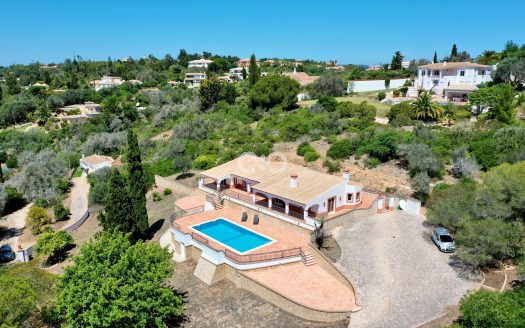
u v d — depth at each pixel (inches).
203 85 3678.6
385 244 1284.4
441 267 1132.5
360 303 976.3
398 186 1736.0
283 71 6678.2
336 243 1296.8
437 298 982.4
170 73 7298.2
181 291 1141.7
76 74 7751.0
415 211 1556.3
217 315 1011.3
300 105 3319.4
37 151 3732.8
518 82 3100.4
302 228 1378.0
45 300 945.5
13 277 968.9
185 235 1342.3
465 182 1578.5
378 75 4419.3
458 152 1793.8
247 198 1653.5
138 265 905.5
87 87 6427.2
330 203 1501.0
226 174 1809.8
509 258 1109.1
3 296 821.9
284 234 1391.5
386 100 3282.5
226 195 1707.7
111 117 4207.7
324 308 958.4
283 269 1174.3
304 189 1486.2
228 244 1310.3
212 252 1227.2
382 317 922.1
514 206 1077.1
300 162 2126.0
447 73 3516.2
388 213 1560.0
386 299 989.8
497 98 2359.7
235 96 3715.6
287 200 1423.5
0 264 1624.0
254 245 1299.2
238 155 2400.3
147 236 1637.6
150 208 2009.1
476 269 1106.1
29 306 844.0
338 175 1918.1
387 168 1898.4
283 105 3144.7
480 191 1171.9
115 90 5949.8
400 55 5280.5
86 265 871.1
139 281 886.4
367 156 2025.1
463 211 1254.3
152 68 7839.6
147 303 854.5
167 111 3752.5
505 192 1122.7
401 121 2380.7
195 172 2395.4
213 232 1423.5
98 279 842.8
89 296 805.9
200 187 1932.8
